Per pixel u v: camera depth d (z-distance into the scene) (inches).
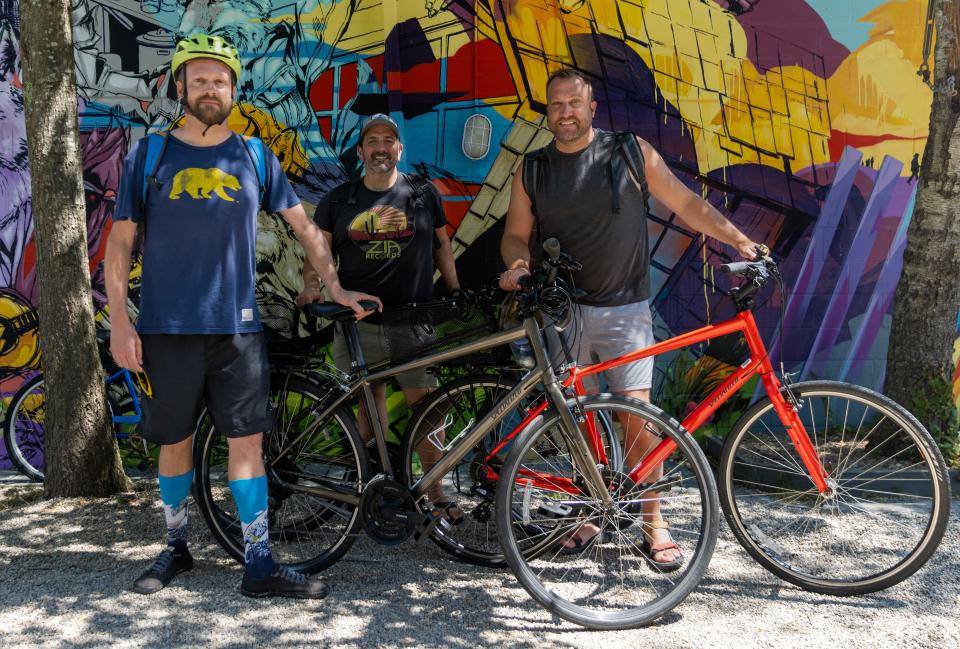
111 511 141.8
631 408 105.7
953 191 153.4
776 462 141.1
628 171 115.6
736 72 182.4
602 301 117.7
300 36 180.1
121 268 101.4
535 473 112.3
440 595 109.7
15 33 177.3
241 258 105.3
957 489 142.5
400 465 123.0
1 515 139.7
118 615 101.8
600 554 122.6
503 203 182.1
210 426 116.6
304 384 116.5
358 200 134.1
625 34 180.7
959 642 94.2
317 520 125.9
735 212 184.5
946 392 154.9
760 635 96.9
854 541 121.7
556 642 96.0
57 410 147.8
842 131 183.5
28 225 180.1
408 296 135.9
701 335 110.3
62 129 142.9
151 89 180.2
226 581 113.1
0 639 95.3
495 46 179.8
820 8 181.5
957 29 151.4
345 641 95.7
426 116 181.0
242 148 107.5
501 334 110.6
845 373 187.0
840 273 185.6
